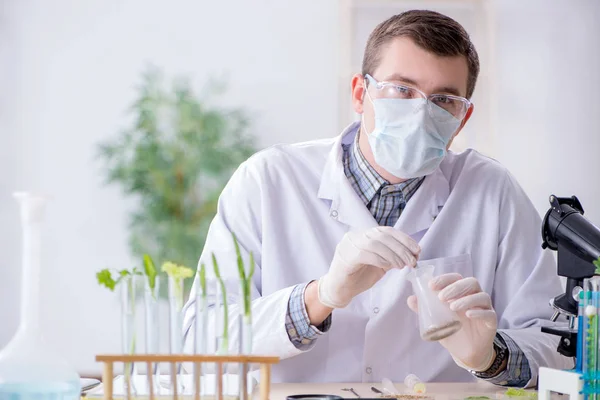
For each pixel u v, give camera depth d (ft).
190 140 18.12
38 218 3.87
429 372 6.48
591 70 18.21
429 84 5.94
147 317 3.95
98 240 18.63
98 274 3.83
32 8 18.58
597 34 18.21
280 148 7.09
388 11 18.31
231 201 6.82
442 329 4.43
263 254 6.55
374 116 6.15
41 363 3.76
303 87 18.57
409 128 5.92
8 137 18.54
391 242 5.03
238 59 18.60
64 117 18.61
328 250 6.64
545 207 18.21
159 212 18.12
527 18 18.21
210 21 18.60
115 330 18.52
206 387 4.23
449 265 6.63
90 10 18.61
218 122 18.15
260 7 18.57
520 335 5.85
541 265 6.77
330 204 6.77
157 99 18.24
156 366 4.00
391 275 6.49
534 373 5.60
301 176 6.86
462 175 7.02
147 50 18.60
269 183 6.75
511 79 18.22
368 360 6.36
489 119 18.17
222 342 3.87
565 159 18.22
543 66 18.22
